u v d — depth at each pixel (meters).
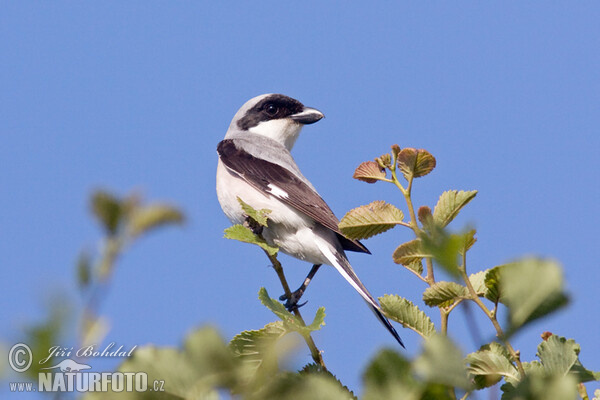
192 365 2.04
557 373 3.10
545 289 2.25
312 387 2.23
